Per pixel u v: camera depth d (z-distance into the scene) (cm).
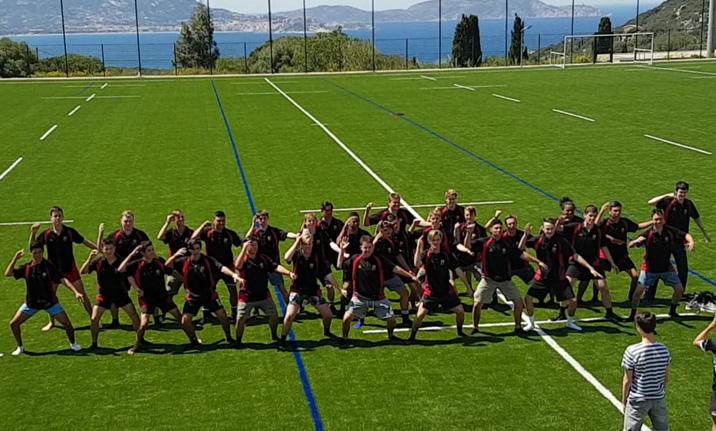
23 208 1830
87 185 2041
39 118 3198
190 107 3516
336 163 2267
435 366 1017
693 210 1249
